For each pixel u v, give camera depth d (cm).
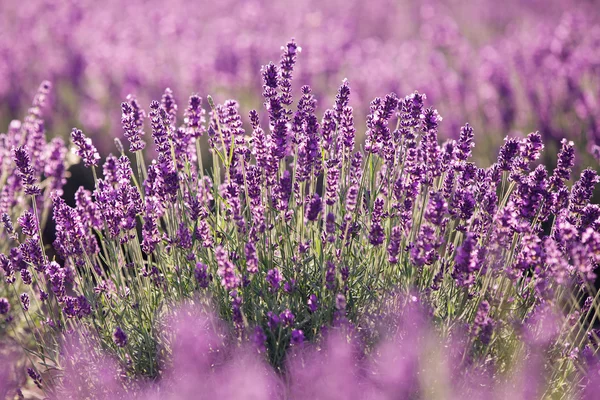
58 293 328
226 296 326
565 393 315
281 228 342
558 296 307
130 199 336
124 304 343
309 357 306
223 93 874
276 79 334
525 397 294
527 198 316
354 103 778
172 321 321
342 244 324
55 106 821
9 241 463
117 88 877
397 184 335
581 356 326
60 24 1055
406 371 293
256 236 328
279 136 331
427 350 295
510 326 320
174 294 343
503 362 321
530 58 860
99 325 341
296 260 333
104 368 318
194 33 1089
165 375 323
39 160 478
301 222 345
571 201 336
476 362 299
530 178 327
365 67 885
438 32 1006
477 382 302
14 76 855
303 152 344
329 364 291
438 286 323
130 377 324
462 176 340
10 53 919
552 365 321
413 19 1340
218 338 313
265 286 330
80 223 335
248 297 331
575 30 946
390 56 995
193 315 318
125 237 349
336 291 317
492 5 1365
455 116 749
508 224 297
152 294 352
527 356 307
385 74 834
